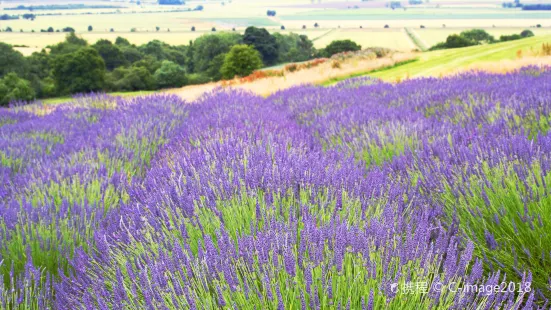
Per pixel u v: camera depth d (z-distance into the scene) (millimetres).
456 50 30297
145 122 7461
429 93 8367
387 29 190375
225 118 7102
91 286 2664
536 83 7973
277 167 3582
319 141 6000
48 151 6359
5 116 9547
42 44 167125
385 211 2893
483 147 3930
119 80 84562
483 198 3068
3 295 2543
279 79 23766
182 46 146375
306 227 2477
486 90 7738
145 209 3332
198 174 3750
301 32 197375
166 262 2355
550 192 2898
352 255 2305
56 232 3383
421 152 4250
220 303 2080
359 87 11164
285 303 2059
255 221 2781
